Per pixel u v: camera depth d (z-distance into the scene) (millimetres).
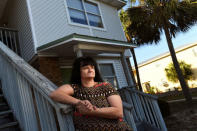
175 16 9078
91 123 1265
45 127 1594
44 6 6312
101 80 1675
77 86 1430
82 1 7887
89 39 5055
